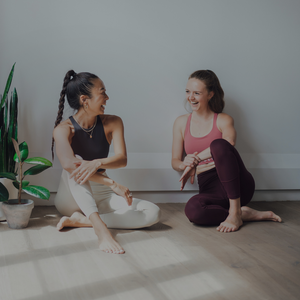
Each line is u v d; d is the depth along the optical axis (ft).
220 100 7.70
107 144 6.59
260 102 8.68
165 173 8.15
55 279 4.07
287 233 6.16
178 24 8.05
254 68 8.55
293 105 8.87
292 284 4.08
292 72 8.77
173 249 5.19
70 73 6.34
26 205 5.98
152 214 6.07
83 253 4.93
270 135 8.82
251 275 4.31
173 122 8.25
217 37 8.27
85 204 5.49
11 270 4.29
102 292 3.77
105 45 7.74
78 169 5.61
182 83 8.18
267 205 8.48
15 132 6.81
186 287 3.94
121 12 7.75
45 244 5.26
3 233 5.76
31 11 7.33
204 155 6.84
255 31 8.46
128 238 5.67
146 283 4.02
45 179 7.63
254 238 5.82
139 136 8.10
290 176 8.87
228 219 6.29
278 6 8.53
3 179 6.41
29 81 7.45
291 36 8.67
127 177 7.95
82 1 7.55
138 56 7.93
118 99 7.93
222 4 8.22
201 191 7.37
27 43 7.38
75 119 6.28
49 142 7.64
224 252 5.10
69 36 7.55
